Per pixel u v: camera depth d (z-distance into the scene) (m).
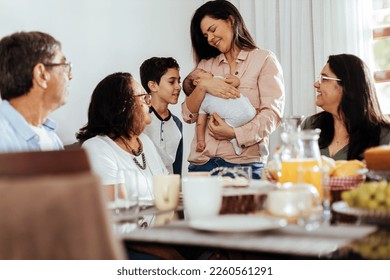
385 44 3.47
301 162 1.22
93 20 2.96
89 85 2.92
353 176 1.32
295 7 3.63
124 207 1.22
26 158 0.55
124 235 0.89
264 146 2.32
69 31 2.80
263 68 2.26
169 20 3.58
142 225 1.02
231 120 2.24
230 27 2.27
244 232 0.84
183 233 0.88
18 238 0.48
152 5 3.42
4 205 0.48
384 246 0.79
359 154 1.97
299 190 1.00
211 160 2.29
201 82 2.29
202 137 2.33
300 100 3.64
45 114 1.48
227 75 2.28
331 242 0.80
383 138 1.98
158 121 2.67
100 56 3.00
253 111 2.25
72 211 0.49
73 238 0.49
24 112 1.42
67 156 0.56
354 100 1.99
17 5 2.50
